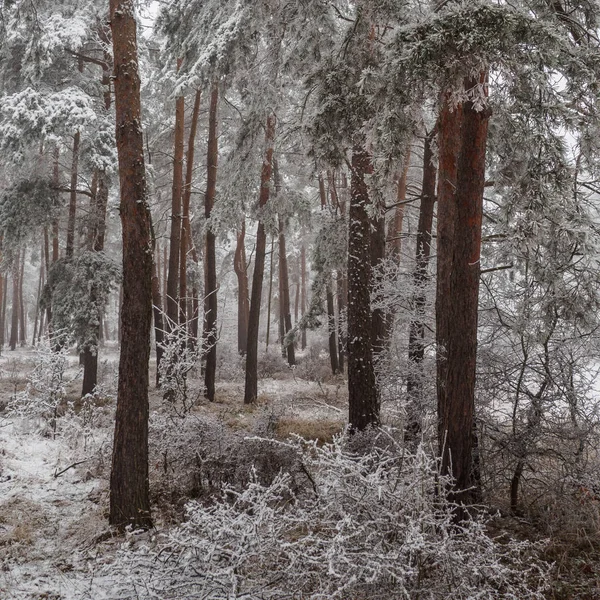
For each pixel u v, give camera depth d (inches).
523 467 257.0
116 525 241.4
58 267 610.5
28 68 504.4
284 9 340.8
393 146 231.8
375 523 149.2
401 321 379.6
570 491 239.9
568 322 245.0
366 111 276.7
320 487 168.6
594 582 187.9
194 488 274.1
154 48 660.1
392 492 156.9
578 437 245.4
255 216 603.8
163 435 293.3
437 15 196.9
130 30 260.4
